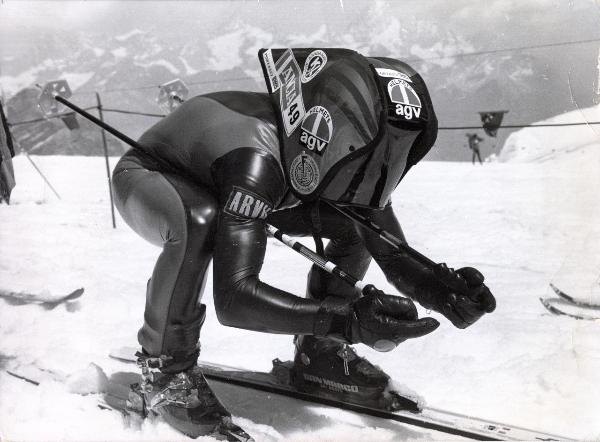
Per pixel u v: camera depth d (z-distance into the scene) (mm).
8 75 44281
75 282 4453
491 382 2842
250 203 2086
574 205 6496
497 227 6438
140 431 2314
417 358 3162
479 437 2258
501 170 11250
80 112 2494
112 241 6105
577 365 2912
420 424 2395
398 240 2186
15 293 4121
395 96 1963
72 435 2275
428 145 2021
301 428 2389
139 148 2400
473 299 1975
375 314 1874
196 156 2268
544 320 3654
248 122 2197
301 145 2082
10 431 2293
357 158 1975
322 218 2389
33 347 3238
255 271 2076
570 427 2393
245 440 2199
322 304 1975
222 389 2752
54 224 6906
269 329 2049
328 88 2033
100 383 2695
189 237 2188
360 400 2518
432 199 8438
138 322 3727
